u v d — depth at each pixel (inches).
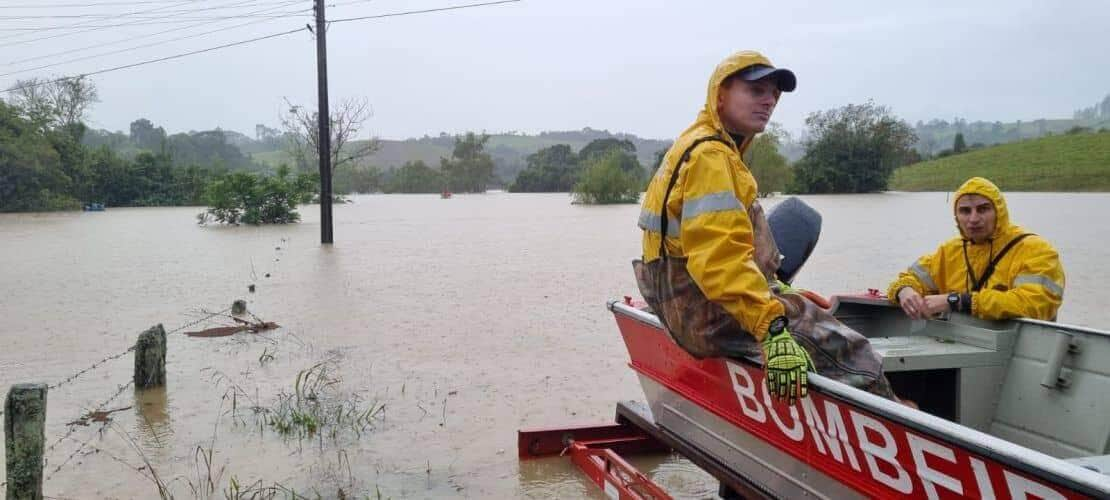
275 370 306.2
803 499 144.3
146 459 218.1
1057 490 98.3
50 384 290.5
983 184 186.4
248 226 1104.2
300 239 869.8
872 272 538.3
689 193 140.0
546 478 206.8
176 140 4510.3
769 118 150.3
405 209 1605.6
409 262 637.3
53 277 577.0
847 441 131.2
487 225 1075.3
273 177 1165.1
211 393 277.1
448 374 298.2
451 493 197.5
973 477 110.0
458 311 420.5
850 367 145.5
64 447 227.8
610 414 252.7
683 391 179.0
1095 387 155.1
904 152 2285.9
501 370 303.1
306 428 240.8
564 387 281.1
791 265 175.0
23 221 1295.5
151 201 1952.5
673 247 148.7
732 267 133.5
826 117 2155.5
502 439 233.3
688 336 152.6
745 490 157.3
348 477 206.7
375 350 335.3
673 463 217.8
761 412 151.6
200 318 412.2
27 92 1908.2
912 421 116.9
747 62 144.9
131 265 644.7
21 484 178.1
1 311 439.8
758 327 133.4
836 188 2123.5
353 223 1140.5
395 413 254.5
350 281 534.6
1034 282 176.6
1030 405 166.1
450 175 3457.2
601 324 385.1
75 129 2193.7
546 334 363.3
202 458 219.3
